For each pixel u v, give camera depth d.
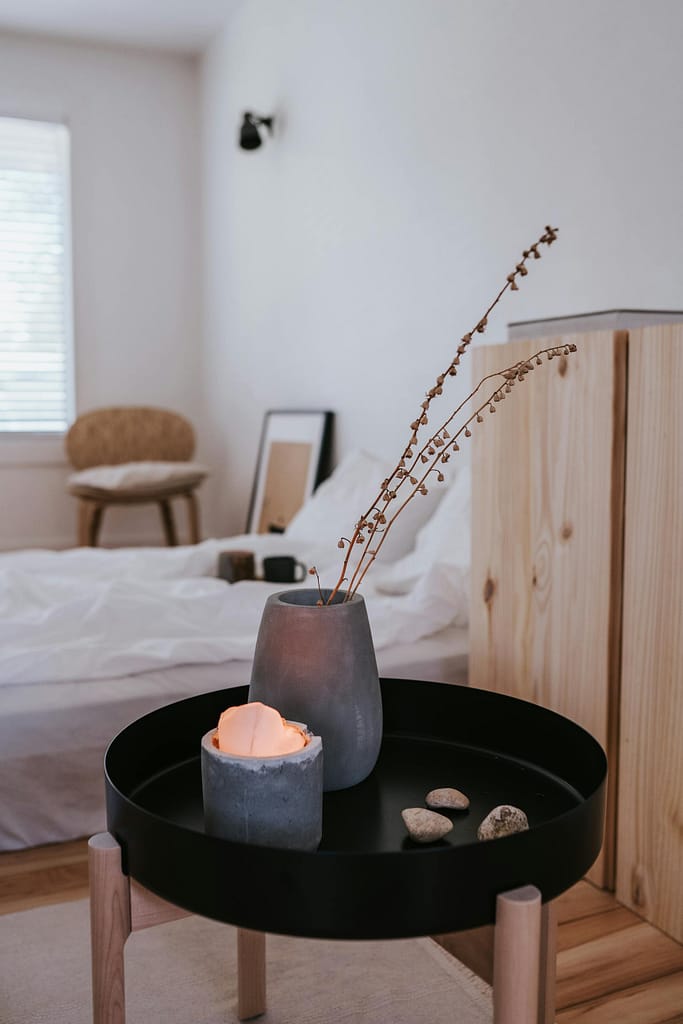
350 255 3.13
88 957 1.30
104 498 3.93
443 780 1.03
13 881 1.49
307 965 1.30
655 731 1.36
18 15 3.98
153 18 4.05
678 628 1.32
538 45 2.14
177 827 0.78
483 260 2.40
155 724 1.04
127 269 4.52
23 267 4.34
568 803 0.97
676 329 1.30
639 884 1.41
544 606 1.57
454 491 2.22
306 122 3.40
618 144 1.91
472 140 2.42
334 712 0.97
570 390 1.49
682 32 1.73
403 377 2.83
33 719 1.54
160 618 1.78
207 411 4.68
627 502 1.39
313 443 3.36
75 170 4.35
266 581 2.15
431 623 1.90
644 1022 1.17
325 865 0.73
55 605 1.88
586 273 2.02
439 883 0.74
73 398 4.47
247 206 4.00
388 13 2.80
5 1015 1.18
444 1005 1.21
